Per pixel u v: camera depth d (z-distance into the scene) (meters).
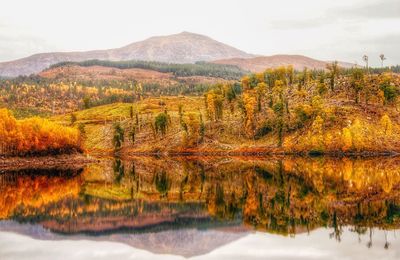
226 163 169.50
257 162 168.75
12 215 75.19
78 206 84.00
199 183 114.75
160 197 94.19
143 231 64.00
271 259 49.41
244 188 103.44
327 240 56.38
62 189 106.62
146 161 189.88
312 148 192.75
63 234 62.31
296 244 54.97
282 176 123.25
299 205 80.31
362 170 132.38
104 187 110.31
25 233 62.66
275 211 75.94
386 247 52.81
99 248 55.06
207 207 81.31
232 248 54.16
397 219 67.44
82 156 189.75
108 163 181.75
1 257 51.16
